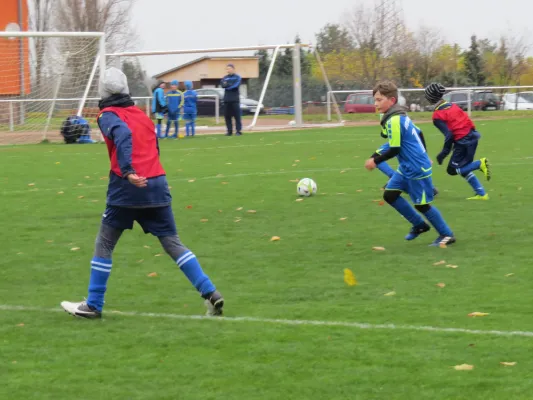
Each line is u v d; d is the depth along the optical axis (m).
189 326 7.30
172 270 9.70
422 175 10.45
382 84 10.35
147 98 39.00
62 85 34.91
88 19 62.88
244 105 44.38
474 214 13.15
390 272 9.35
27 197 16.06
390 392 5.57
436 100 14.66
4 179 19.19
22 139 34.38
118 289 8.78
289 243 11.20
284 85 43.41
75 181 18.67
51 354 6.54
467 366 6.02
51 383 5.86
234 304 8.06
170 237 7.67
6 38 36.12
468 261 9.80
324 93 44.94
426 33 70.75
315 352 6.46
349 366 6.12
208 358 6.38
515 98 50.50
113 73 7.48
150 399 5.53
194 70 52.31
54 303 8.23
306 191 15.45
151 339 6.92
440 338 6.75
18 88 36.25
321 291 8.54
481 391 5.55
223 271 9.59
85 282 9.16
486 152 23.91
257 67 46.94
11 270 9.78
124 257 10.42
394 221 12.68
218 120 42.28
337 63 68.75
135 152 7.43
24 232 12.28
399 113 10.30
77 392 5.68
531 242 10.85
